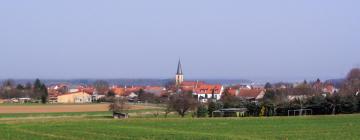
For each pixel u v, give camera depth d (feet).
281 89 597.52
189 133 193.77
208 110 381.40
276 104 366.63
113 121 276.82
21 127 229.66
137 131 203.21
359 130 212.02
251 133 202.59
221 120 284.82
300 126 237.66
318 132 203.92
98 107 558.15
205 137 174.50
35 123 257.96
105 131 204.44
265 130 217.77
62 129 217.56
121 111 443.73
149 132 197.26
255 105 371.15
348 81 615.57
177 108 394.73
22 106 576.20
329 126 236.02
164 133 192.24
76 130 211.41
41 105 602.85
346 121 265.34
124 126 239.71
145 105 581.94
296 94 602.85
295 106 359.87
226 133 201.67
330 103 355.36
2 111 480.23
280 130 216.95
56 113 450.71
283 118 292.81
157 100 635.25
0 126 234.99
